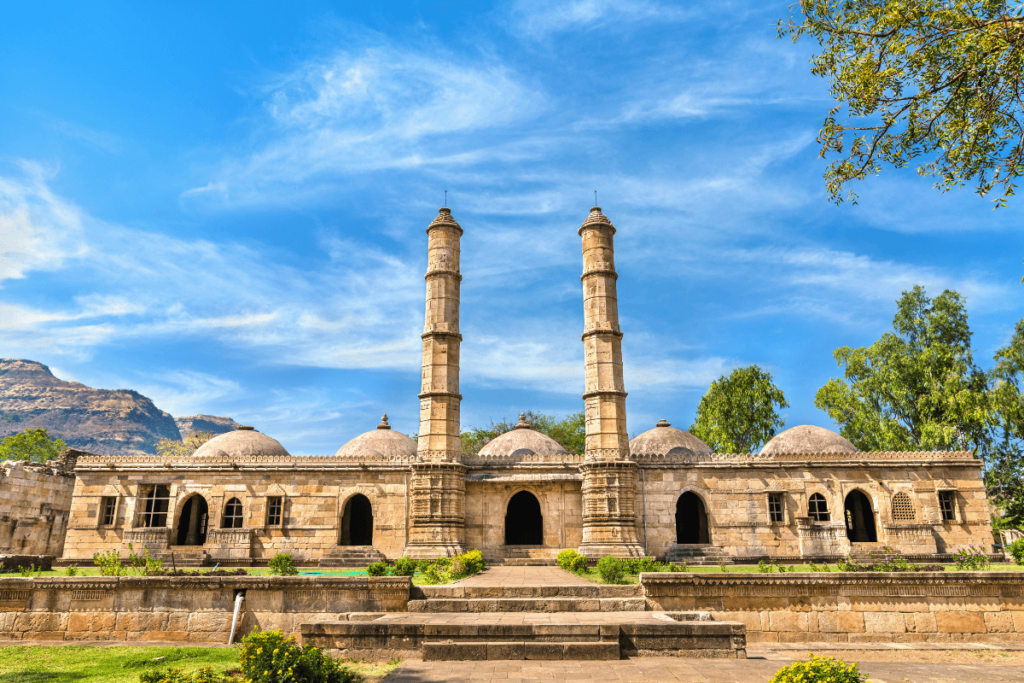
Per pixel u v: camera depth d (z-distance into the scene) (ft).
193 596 57.93
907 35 38.81
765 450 113.09
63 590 58.18
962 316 142.41
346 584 57.47
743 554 95.50
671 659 43.32
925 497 97.19
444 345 100.83
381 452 116.37
